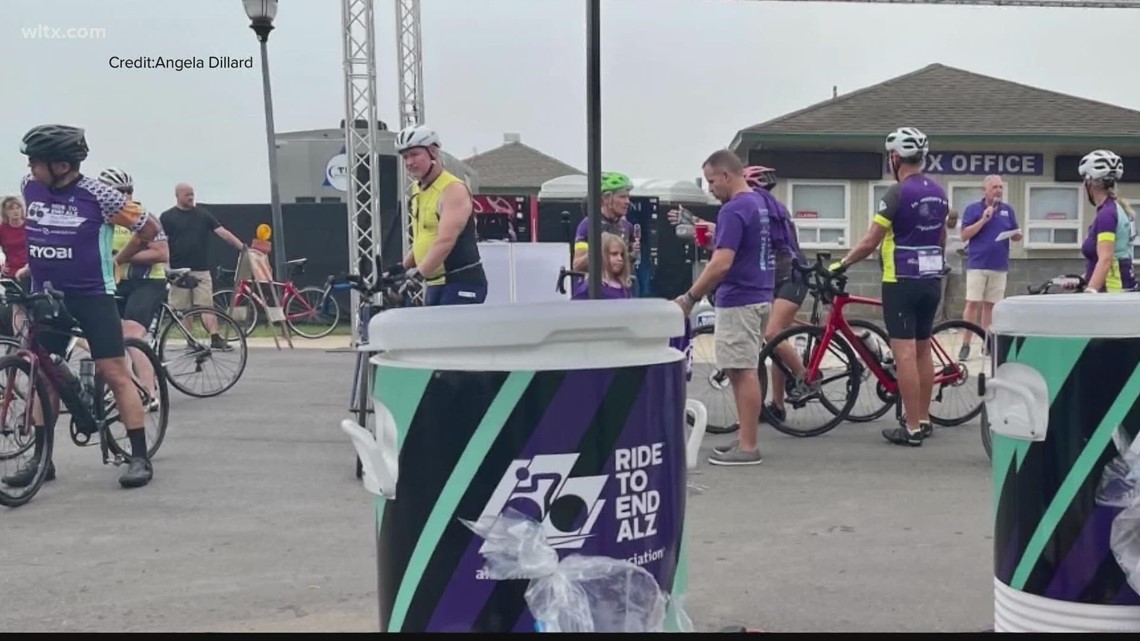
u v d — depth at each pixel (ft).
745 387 18.67
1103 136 54.70
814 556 13.44
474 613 6.05
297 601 11.87
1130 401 7.62
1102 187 21.68
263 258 43.78
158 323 26.63
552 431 5.93
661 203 45.83
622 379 6.08
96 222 16.74
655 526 6.30
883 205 19.42
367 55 37.55
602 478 6.04
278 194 55.06
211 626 11.08
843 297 20.79
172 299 34.45
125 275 23.73
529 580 5.98
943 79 63.05
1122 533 7.72
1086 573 7.84
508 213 52.75
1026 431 8.06
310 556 13.58
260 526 15.02
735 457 18.78
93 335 17.07
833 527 14.78
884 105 58.90
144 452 17.72
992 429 8.56
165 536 14.52
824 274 20.68
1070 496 7.84
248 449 20.51
